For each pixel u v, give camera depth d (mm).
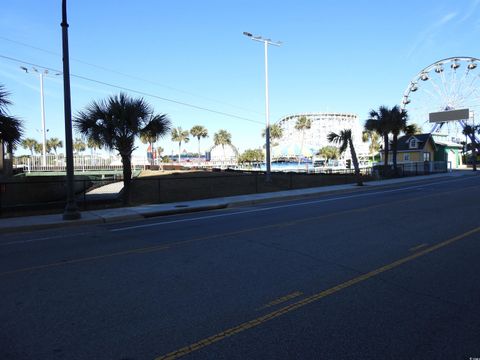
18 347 3797
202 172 36906
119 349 3730
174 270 6449
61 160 44719
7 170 25359
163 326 4227
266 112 26750
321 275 5961
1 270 6738
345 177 31312
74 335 4043
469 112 63969
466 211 12531
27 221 12539
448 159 61000
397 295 5039
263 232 9836
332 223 10930
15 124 13844
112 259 7355
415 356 3521
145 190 22922
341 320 4293
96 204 16641
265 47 26828
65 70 13156
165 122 16984
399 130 36750
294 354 3568
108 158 45062
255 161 104312
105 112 16062
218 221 12297
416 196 18406
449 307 4629
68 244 9109
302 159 89188
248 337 3928
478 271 6039
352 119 148250
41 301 5078
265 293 5211
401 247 7672
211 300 4988
